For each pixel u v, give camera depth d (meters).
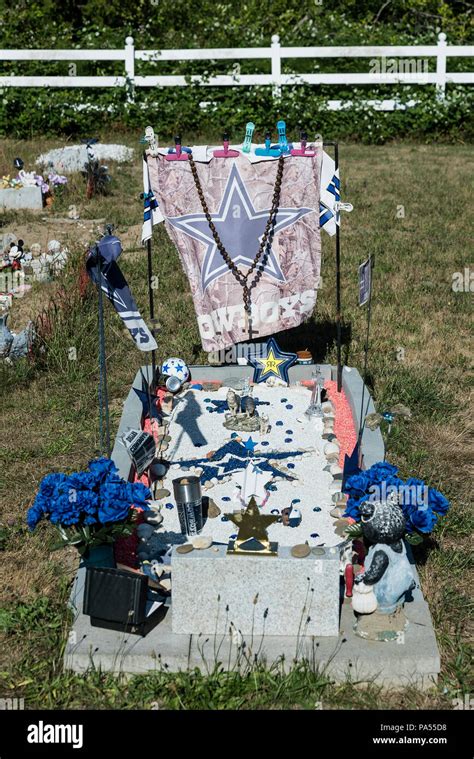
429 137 22.34
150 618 5.16
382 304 11.16
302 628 5.05
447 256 13.08
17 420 8.17
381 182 17.84
